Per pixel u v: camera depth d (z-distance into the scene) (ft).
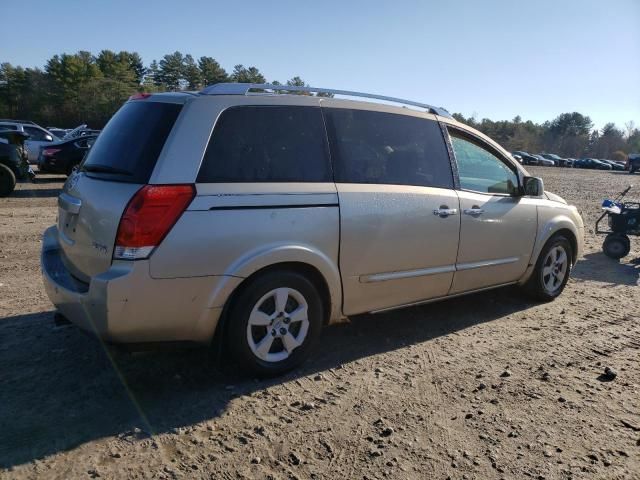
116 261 10.34
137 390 11.48
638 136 426.51
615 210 27.07
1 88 298.15
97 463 9.04
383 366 13.17
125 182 10.75
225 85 11.93
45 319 15.25
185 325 10.93
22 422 10.11
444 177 14.94
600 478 9.16
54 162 54.24
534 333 15.80
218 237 10.84
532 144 406.82
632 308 18.65
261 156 11.74
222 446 9.65
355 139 13.29
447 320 16.65
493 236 15.99
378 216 13.10
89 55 329.52
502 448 9.92
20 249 23.82
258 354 11.85
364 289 13.30
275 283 11.72
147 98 12.37
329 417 10.75
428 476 9.06
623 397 12.01
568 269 19.27
